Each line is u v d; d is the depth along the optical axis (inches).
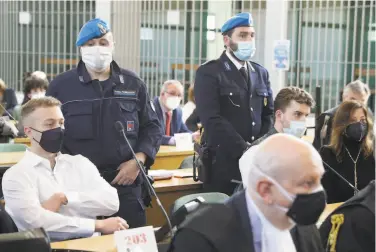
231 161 165.8
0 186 171.8
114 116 147.7
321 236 89.6
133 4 363.9
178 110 272.1
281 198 71.2
